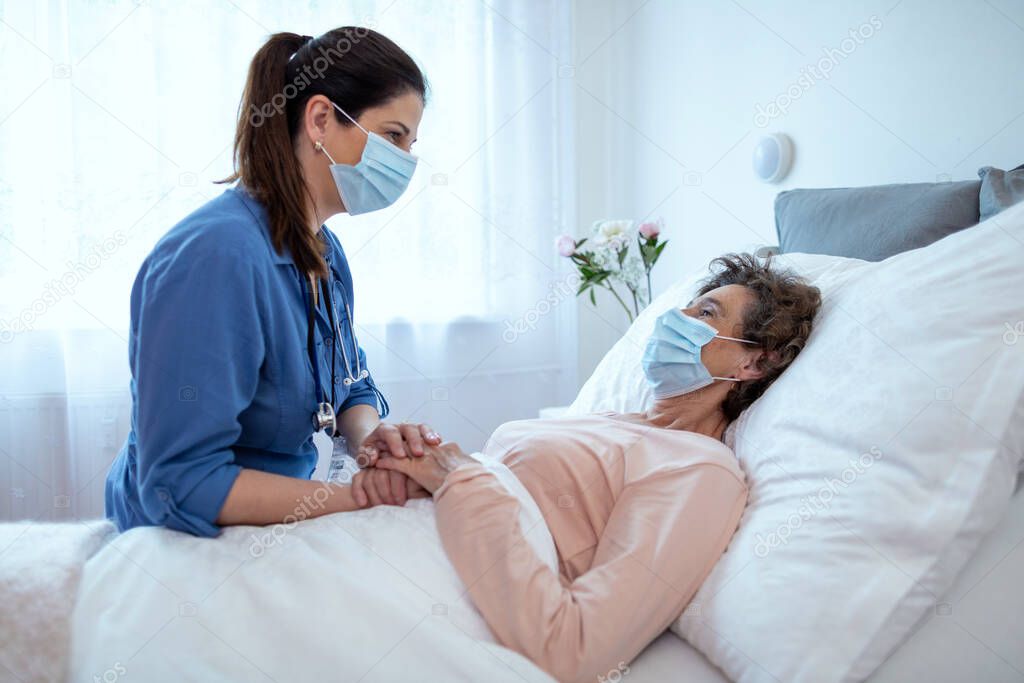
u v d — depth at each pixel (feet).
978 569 2.76
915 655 2.64
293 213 3.40
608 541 3.17
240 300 3.00
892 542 2.66
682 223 8.70
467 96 9.09
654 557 2.95
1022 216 3.13
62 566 2.73
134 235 7.80
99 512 7.93
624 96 9.71
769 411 3.62
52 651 2.52
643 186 9.45
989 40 4.83
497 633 2.82
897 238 4.50
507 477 3.38
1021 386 2.71
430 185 8.95
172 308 2.89
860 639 2.53
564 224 9.73
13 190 7.43
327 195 3.70
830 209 5.19
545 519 3.45
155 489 2.87
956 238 3.39
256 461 3.51
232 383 2.96
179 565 2.77
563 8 9.47
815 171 6.53
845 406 3.15
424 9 8.77
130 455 3.53
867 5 5.85
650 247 7.84
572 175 9.70
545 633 2.72
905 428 2.84
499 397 9.59
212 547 2.86
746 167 7.53
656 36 8.98
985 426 2.70
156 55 7.68
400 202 8.87
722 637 2.83
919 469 2.74
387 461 3.38
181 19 7.78
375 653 2.60
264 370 3.31
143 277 3.10
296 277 3.51
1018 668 2.66
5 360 7.56
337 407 4.15
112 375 7.88
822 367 3.47
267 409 3.39
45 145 7.51
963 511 2.61
